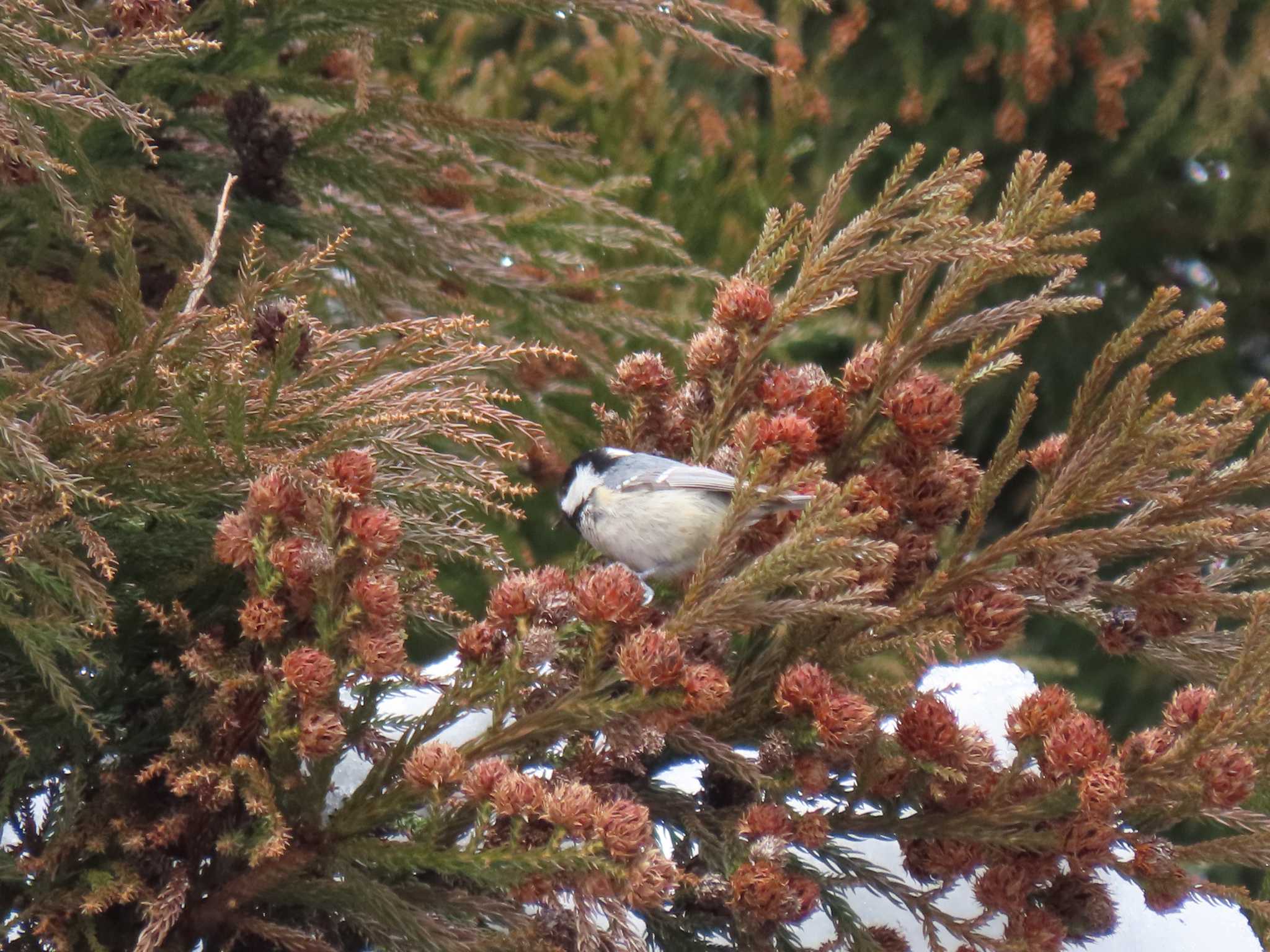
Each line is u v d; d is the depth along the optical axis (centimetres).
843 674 671
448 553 675
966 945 672
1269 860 665
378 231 711
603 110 1113
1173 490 670
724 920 670
